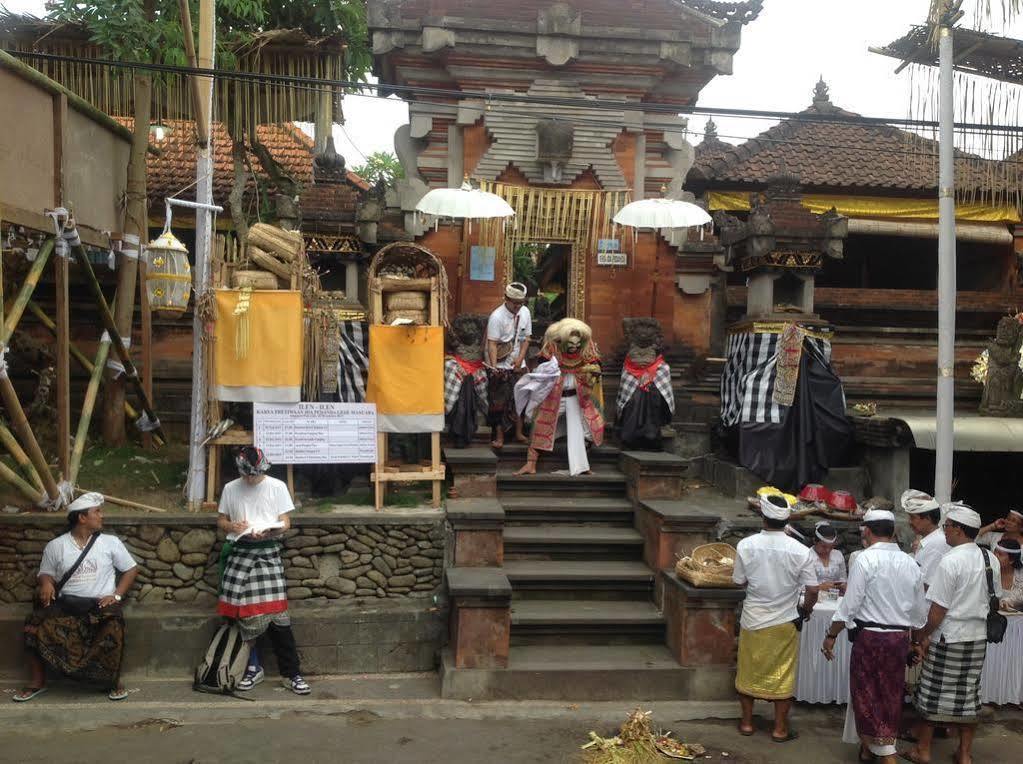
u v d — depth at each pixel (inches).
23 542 258.4
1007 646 250.8
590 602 280.2
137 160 336.8
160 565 263.7
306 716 232.7
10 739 214.5
